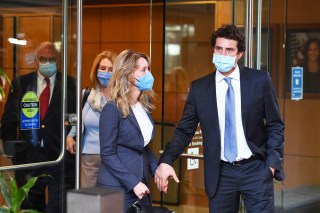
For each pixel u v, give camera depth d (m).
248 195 7.18
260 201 7.12
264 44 9.45
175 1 10.87
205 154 7.23
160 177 7.11
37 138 7.91
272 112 7.14
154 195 10.35
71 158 8.20
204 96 7.20
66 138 8.16
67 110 8.16
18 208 7.75
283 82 10.00
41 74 7.90
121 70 6.75
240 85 7.11
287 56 10.01
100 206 4.51
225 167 7.17
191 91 7.32
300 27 10.23
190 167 10.05
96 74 8.90
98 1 13.05
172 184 10.25
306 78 10.47
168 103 10.64
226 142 7.12
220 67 6.98
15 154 7.72
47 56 7.95
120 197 4.64
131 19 13.17
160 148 10.40
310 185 10.58
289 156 10.20
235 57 7.00
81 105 8.20
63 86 8.11
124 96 6.71
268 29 9.50
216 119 7.14
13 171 7.71
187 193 10.17
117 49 13.33
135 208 6.27
